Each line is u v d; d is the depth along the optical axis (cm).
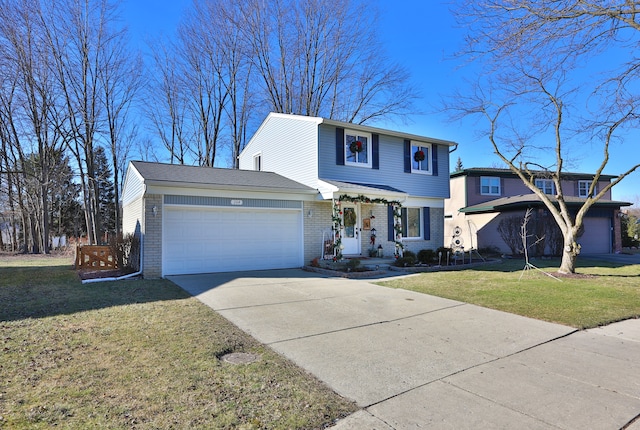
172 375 382
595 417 315
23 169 2448
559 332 566
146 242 1045
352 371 411
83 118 2336
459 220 2352
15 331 523
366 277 1105
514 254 1831
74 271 1240
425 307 721
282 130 1589
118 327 547
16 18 2114
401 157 1641
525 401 344
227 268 1177
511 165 1242
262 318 627
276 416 308
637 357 465
